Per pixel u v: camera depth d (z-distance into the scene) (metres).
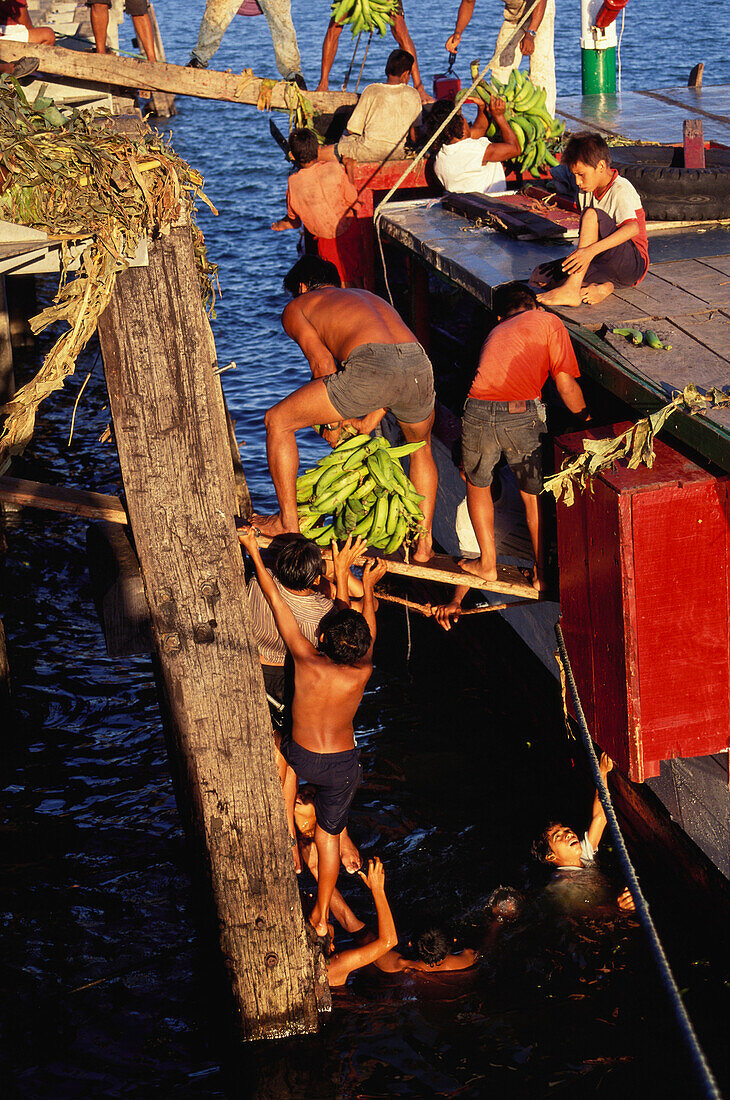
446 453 9.63
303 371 16.02
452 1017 6.30
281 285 19.77
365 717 9.25
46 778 8.51
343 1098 5.78
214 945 6.02
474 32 46.44
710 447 5.22
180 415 5.21
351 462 6.16
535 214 8.55
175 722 5.56
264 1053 6.05
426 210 9.52
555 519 6.62
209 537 5.36
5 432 5.04
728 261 7.38
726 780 6.02
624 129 11.09
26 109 4.89
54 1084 5.99
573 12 50.44
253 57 44.44
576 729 7.68
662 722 5.77
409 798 8.23
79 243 4.85
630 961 6.61
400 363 6.04
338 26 11.91
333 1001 6.43
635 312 6.61
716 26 43.88
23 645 10.11
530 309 6.48
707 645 5.66
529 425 6.29
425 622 10.63
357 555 6.22
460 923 7.00
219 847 5.69
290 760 6.16
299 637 5.89
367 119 10.72
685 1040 3.51
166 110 35.00
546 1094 5.77
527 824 7.88
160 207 4.93
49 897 7.35
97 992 6.61
